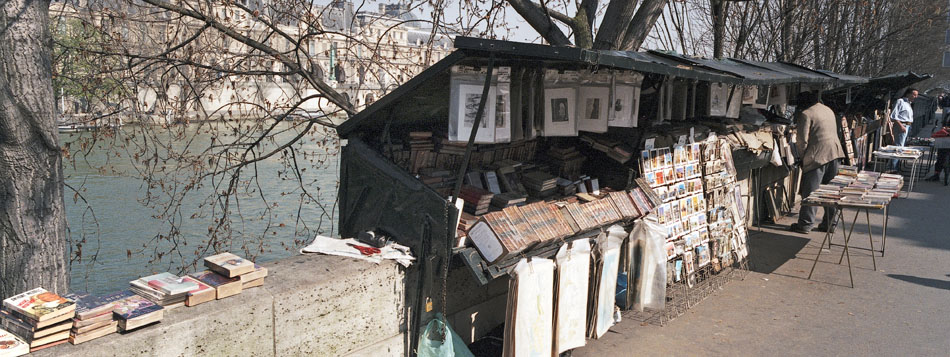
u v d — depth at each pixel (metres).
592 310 4.95
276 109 7.96
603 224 5.05
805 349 5.22
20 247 4.34
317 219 14.25
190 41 7.11
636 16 8.17
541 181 5.26
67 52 6.88
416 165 4.75
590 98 5.01
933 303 6.39
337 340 3.71
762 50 15.57
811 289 6.75
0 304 4.35
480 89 4.08
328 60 7.68
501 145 5.33
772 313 6.01
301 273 3.71
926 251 8.43
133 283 3.22
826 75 9.02
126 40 7.22
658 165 6.00
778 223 10.07
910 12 19.50
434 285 4.34
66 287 4.64
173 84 7.41
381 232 4.38
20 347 2.60
